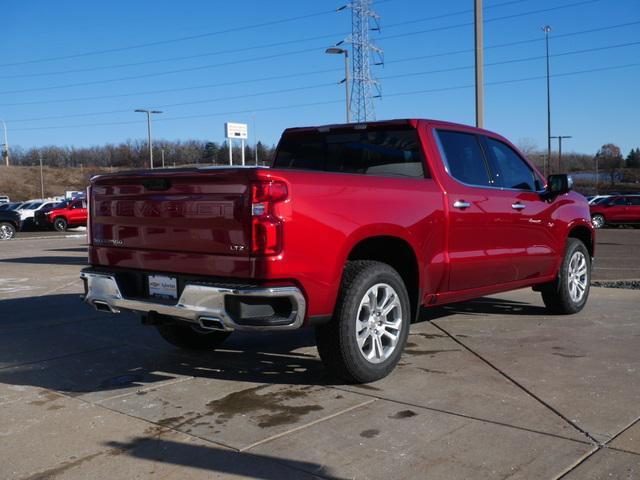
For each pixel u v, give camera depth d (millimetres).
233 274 4145
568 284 7059
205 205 4262
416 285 5117
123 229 4863
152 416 4137
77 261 14383
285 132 6344
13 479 3287
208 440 3719
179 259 4441
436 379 4789
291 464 3387
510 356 5426
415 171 5410
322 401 4344
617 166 88750
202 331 5594
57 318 7410
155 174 4535
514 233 6105
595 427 3814
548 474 3227
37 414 4207
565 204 6938
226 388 4684
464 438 3678
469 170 5758
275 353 5684
